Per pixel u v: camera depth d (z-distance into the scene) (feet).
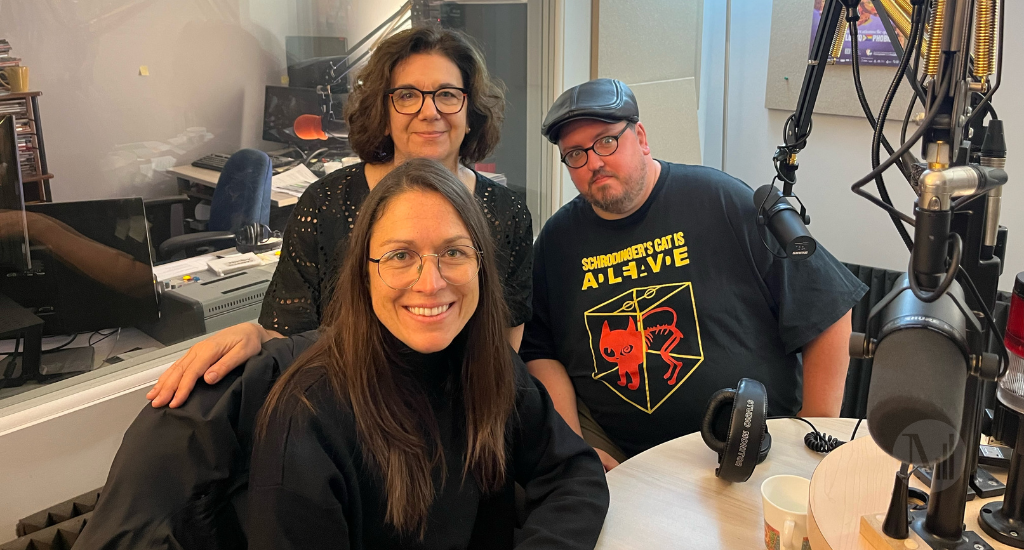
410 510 3.45
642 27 8.85
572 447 4.07
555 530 3.59
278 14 7.00
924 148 2.42
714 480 4.13
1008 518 3.03
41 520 4.59
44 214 5.22
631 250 5.76
